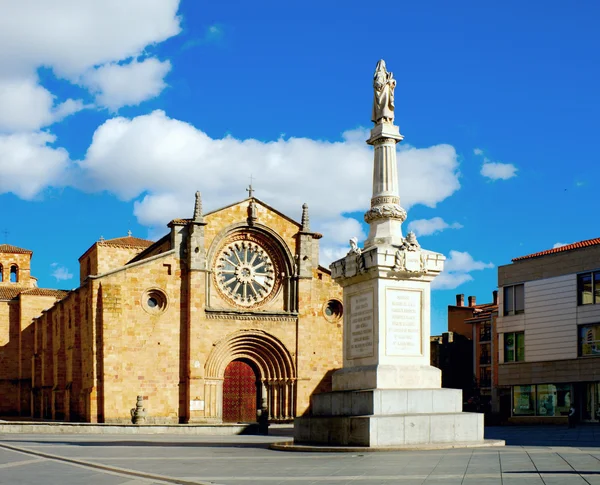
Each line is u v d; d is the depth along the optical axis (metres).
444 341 118.94
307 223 82.12
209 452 36.91
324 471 26.47
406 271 36.97
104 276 74.12
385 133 39.19
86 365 77.31
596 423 71.44
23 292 112.69
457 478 23.55
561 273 76.06
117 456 34.50
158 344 75.25
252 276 80.25
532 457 29.09
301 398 79.56
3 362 112.06
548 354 76.38
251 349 79.50
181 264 77.19
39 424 59.94
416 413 35.75
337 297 82.56
